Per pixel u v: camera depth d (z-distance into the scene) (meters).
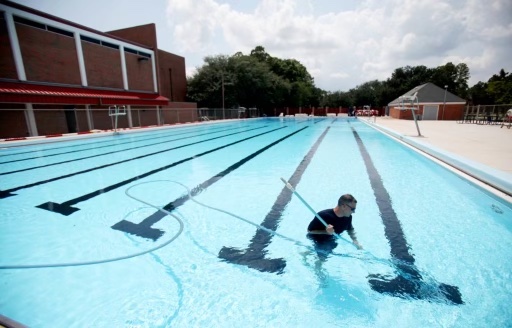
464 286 2.39
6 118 13.13
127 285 2.46
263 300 2.25
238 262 2.80
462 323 1.98
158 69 24.16
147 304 2.22
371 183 5.56
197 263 2.79
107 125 18.20
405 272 2.60
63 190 5.37
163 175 6.49
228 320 2.05
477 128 15.02
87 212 4.20
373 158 8.17
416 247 3.05
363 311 2.12
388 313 2.09
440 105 26.98
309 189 5.20
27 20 14.30
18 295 2.33
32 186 5.66
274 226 3.63
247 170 6.88
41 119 14.46
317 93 55.50
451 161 6.36
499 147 7.80
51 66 15.49
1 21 13.25
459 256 2.87
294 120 32.19
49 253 3.01
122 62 20.19
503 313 2.07
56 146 11.34
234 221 3.79
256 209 4.25
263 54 45.22
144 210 4.25
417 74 48.28
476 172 5.23
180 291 2.37
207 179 6.07
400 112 28.02
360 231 3.45
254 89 33.72
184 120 24.11
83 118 16.45
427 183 5.52
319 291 2.35
